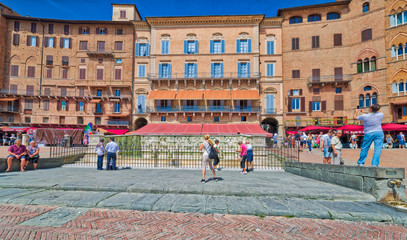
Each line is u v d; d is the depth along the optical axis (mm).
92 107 34375
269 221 4246
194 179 7477
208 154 7016
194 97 31469
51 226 3943
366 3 29875
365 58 29531
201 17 33094
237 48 33031
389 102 27203
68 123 34188
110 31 35281
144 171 10078
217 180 7262
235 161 13477
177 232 3789
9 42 34438
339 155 8477
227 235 3701
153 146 15500
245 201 5109
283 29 33375
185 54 33344
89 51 34281
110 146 10648
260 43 33438
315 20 32750
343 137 28406
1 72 33469
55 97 34094
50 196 5355
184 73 33219
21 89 34062
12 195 5395
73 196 5379
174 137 15414
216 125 28250
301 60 32438
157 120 32812
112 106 34406
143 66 34594
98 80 34750
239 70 32688
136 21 34344
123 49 34969
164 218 4355
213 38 33469
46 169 10531
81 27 35438
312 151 18156
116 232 3754
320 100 31375
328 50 31594
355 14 30625
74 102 34531
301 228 3969
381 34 28344
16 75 34219
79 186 6090
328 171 7004
